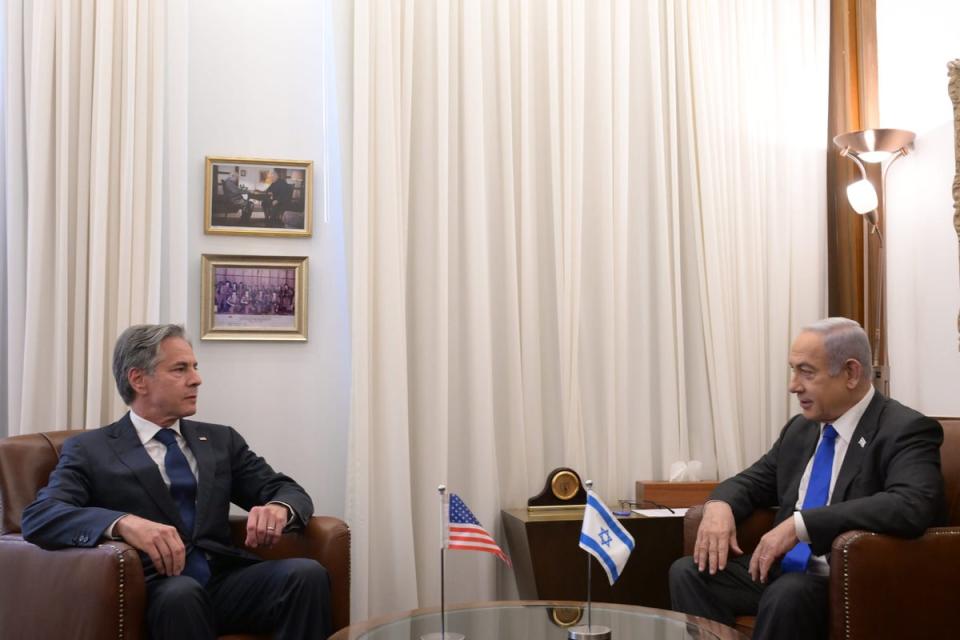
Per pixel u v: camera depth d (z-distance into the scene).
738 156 4.14
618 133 4.02
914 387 3.80
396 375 3.63
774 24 4.24
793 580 2.50
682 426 4.01
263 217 3.80
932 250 3.71
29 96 3.49
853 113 4.16
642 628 2.30
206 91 3.80
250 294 3.77
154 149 3.55
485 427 3.74
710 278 4.03
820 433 2.87
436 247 3.74
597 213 3.99
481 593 3.71
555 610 2.49
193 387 2.87
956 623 2.42
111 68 3.53
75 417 3.46
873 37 4.11
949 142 3.62
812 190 4.19
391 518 3.60
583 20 4.00
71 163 3.52
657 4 4.09
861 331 2.75
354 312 3.62
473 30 3.85
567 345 3.88
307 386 3.80
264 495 2.98
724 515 2.79
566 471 3.71
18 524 2.74
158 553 2.43
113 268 3.52
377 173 3.69
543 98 3.98
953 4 3.61
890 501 2.43
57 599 2.38
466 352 3.79
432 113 3.79
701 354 4.06
